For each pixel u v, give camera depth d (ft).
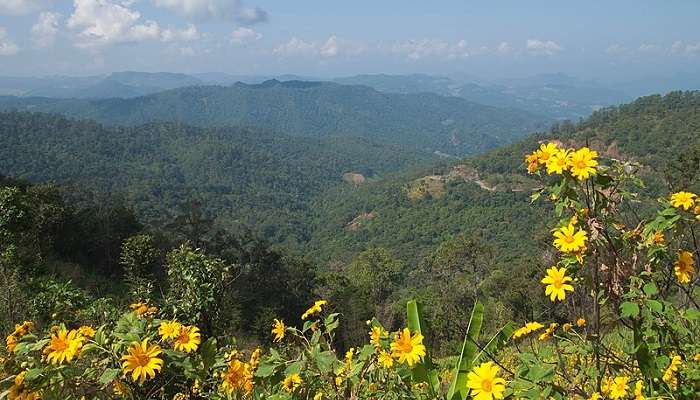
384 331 8.70
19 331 9.14
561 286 6.57
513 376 7.14
